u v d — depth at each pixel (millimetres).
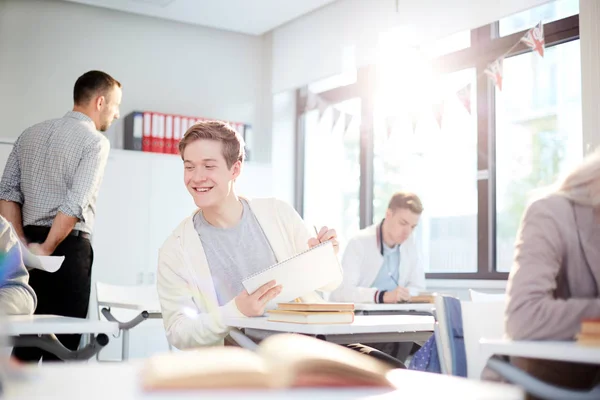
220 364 525
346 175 5613
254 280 1983
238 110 5965
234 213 2291
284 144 6020
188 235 2264
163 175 5023
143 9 5387
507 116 4398
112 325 1681
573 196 1471
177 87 5688
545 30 4156
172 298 2195
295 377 530
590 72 3600
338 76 5691
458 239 4648
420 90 4906
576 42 4012
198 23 5699
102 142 3342
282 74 5863
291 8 5383
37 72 5152
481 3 4262
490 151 4477
